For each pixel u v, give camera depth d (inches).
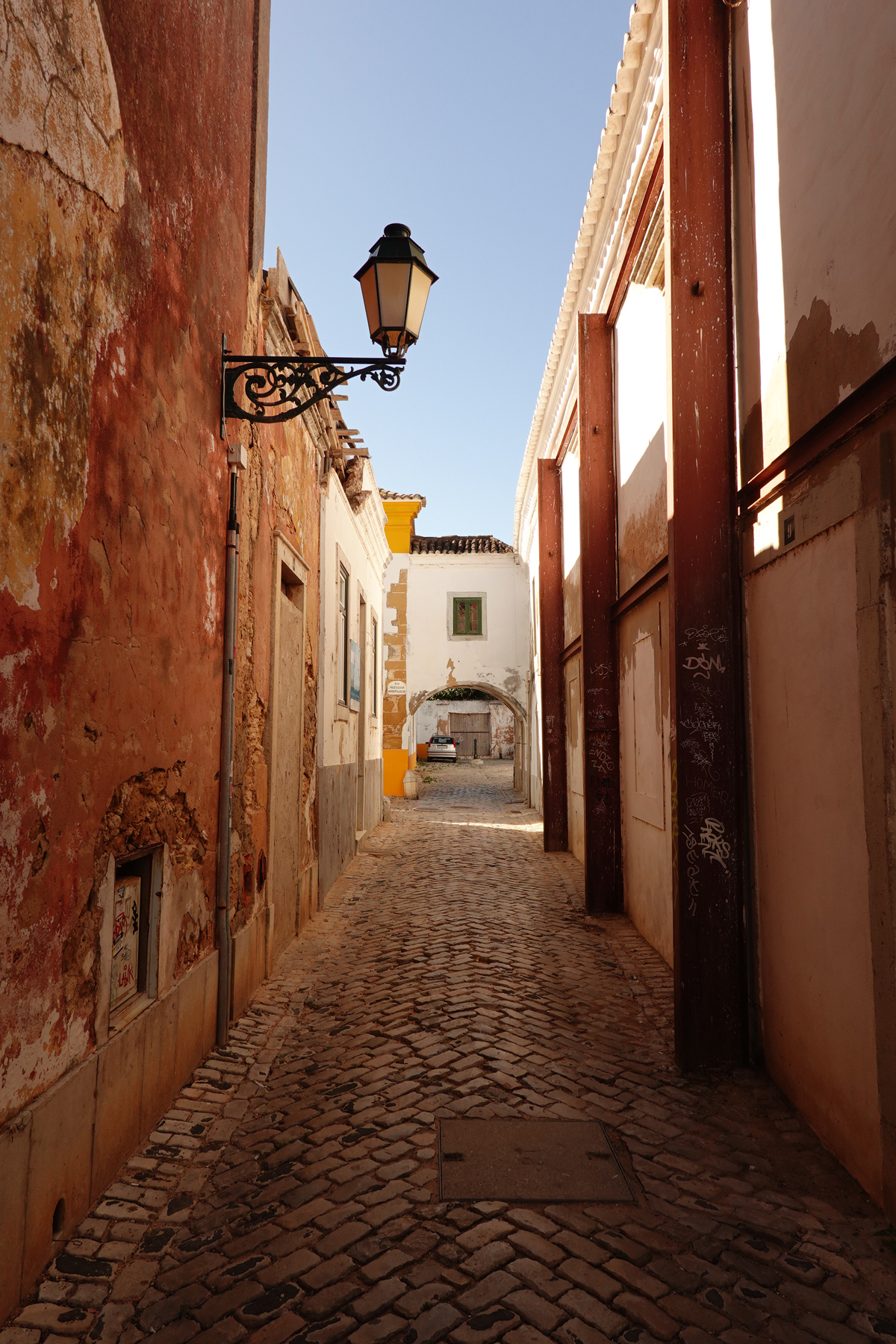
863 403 125.6
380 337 186.1
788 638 158.4
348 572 441.1
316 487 338.0
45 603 106.3
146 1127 144.3
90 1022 121.5
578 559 444.1
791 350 154.1
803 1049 151.9
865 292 123.2
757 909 176.7
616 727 336.5
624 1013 213.5
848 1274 106.7
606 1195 124.8
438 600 914.7
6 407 96.3
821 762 142.9
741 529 185.2
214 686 186.4
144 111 140.2
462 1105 156.2
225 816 190.7
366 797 565.0
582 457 342.3
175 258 157.0
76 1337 95.8
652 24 204.4
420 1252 110.8
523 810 753.6
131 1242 114.3
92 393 120.3
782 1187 128.5
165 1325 97.9
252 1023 206.1
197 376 171.8
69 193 112.2
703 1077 172.6
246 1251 112.6
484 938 285.9
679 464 186.1
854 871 129.9
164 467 151.9
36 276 103.2
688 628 184.2
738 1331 96.0
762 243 170.1
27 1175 101.7
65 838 113.1
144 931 152.6
